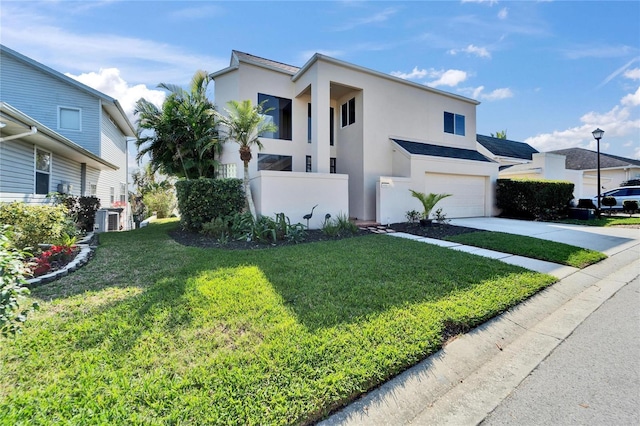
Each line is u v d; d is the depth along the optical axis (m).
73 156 12.95
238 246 7.55
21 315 2.36
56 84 13.65
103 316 3.36
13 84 12.90
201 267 5.34
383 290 4.21
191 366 2.50
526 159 20.42
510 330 3.50
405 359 2.68
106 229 13.49
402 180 12.20
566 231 10.23
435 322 3.30
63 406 2.05
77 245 7.04
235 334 3.01
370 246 7.32
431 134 14.94
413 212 11.76
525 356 3.01
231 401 2.12
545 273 5.38
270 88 13.43
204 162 14.31
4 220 5.52
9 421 1.91
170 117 14.00
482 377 2.69
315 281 4.58
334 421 2.11
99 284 4.47
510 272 5.21
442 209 13.15
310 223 10.56
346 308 3.62
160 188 25.23
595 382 2.57
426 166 12.84
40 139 9.88
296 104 13.91
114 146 18.08
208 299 3.84
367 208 12.84
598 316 3.92
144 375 2.38
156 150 14.99
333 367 2.51
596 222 12.72
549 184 13.80
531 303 4.19
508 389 2.51
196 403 2.08
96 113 14.39
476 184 14.64
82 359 2.58
